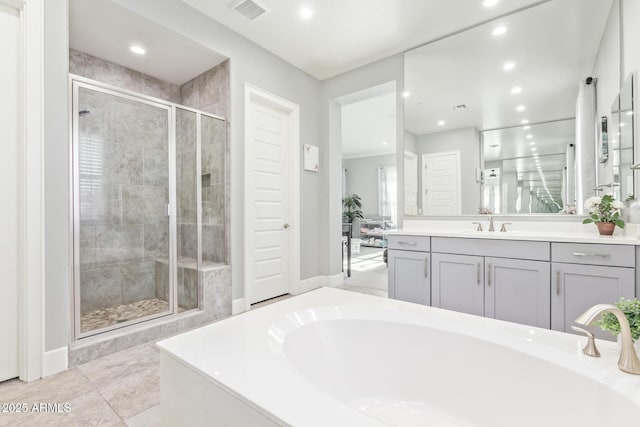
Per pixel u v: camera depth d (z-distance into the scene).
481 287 2.20
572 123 2.29
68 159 1.88
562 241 1.88
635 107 1.75
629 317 0.96
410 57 3.17
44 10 1.78
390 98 4.64
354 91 3.67
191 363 0.95
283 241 3.54
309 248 3.81
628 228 1.95
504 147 2.59
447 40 2.91
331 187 3.96
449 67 2.90
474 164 2.74
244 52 3.02
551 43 2.38
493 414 1.13
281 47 3.20
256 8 2.59
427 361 1.31
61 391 1.62
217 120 2.93
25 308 1.71
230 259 2.89
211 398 0.88
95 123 2.63
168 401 1.06
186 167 2.86
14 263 1.72
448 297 2.35
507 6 2.50
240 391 0.80
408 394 1.32
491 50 2.66
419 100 3.09
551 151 2.37
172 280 2.74
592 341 1.01
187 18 2.55
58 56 1.83
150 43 2.64
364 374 1.37
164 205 2.86
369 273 4.84
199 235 2.82
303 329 1.33
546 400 1.02
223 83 2.96
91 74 2.85
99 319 2.56
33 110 1.73
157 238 2.99
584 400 0.93
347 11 2.61
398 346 1.37
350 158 9.52
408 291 2.57
